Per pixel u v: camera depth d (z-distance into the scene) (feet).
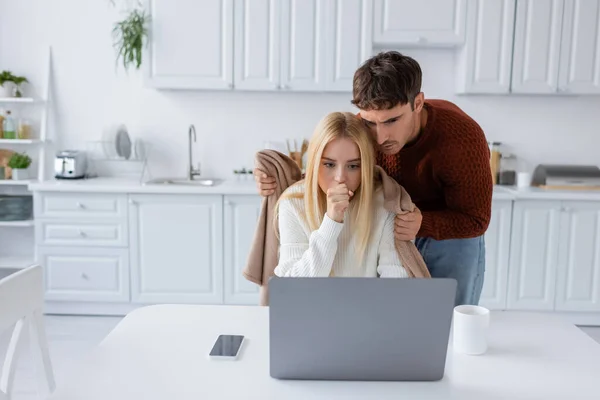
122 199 10.60
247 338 3.81
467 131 5.21
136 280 10.80
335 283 3.02
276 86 10.96
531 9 10.69
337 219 4.21
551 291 10.61
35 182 11.06
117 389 3.06
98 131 12.17
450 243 5.86
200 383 3.14
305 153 12.00
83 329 10.33
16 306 3.75
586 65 10.83
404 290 3.02
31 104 12.07
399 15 10.77
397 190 4.60
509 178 11.85
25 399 7.39
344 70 10.89
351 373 3.19
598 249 10.48
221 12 10.80
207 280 10.79
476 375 3.29
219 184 11.12
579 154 12.04
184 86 11.03
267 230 5.48
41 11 11.87
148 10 10.85
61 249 10.77
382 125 4.62
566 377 3.27
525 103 11.90
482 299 10.66
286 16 10.77
